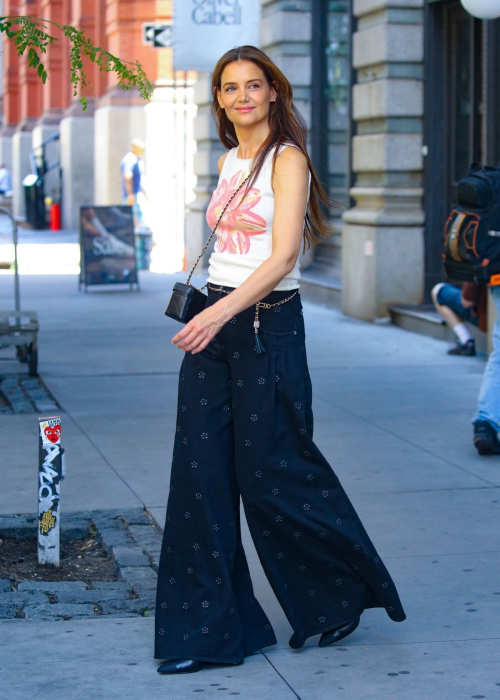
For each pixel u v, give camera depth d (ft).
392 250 36.40
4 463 19.44
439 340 33.60
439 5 34.76
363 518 16.05
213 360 10.63
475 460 19.48
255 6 38.22
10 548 15.01
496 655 11.08
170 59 67.67
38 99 112.68
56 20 99.55
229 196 10.64
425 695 10.11
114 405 24.73
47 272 57.57
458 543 14.88
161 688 10.32
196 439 10.61
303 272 46.88
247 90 10.43
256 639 11.05
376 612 12.37
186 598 10.77
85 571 14.15
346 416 23.27
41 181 94.02
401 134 35.58
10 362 30.63
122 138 74.13
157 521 15.88
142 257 58.95
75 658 11.04
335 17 42.93
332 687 10.32
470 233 18.31
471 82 33.37
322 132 44.52
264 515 10.60
